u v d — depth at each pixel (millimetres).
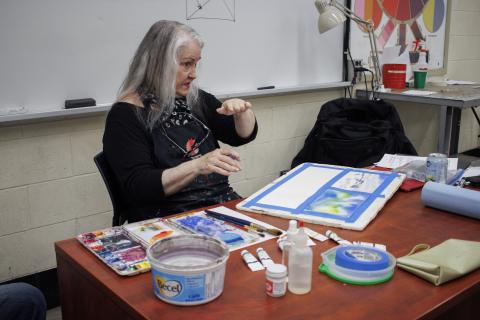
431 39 3713
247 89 2650
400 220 1241
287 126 2912
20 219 1995
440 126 2896
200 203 1559
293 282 878
